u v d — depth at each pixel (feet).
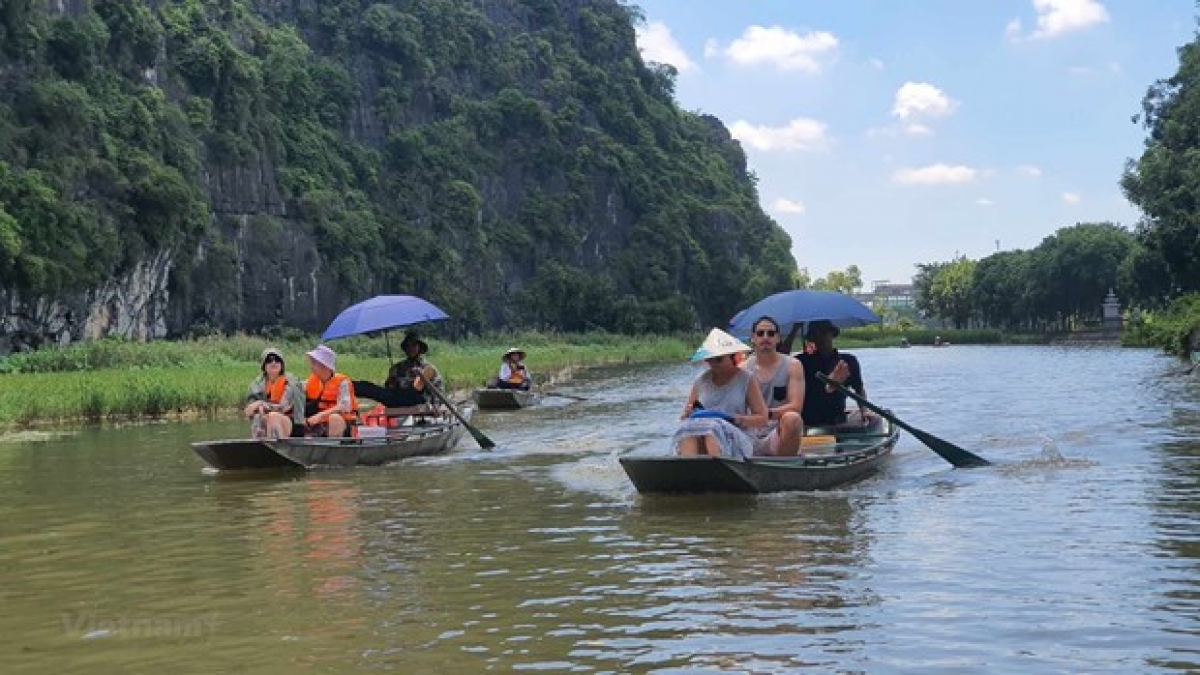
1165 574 19.11
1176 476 30.42
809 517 25.67
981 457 35.04
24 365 130.00
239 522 27.04
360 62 314.76
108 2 201.98
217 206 222.48
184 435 53.88
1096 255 337.93
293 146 266.36
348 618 17.63
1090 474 31.30
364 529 25.67
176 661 15.61
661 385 101.45
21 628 17.52
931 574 19.54
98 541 24.82
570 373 131.44
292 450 36.47
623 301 336.70
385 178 302.04
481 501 29.58
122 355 140.05
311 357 40.01
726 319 386.32
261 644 16.30
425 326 281.13
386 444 39.55
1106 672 14.24
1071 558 20.51
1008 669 14.44
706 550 22.20
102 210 178.91
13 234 152.97
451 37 350.64
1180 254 157.89
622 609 17.78
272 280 231.71
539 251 338.34
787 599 18.11
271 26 301.43
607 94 388.78
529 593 19.01
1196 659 14.65
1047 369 117.19
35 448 47.70
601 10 414.82
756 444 31.04
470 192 315.78
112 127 190.49
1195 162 152.35
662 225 368.68
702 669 14.73
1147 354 161.07
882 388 84.48
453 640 16.29
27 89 174.91
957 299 429.38
